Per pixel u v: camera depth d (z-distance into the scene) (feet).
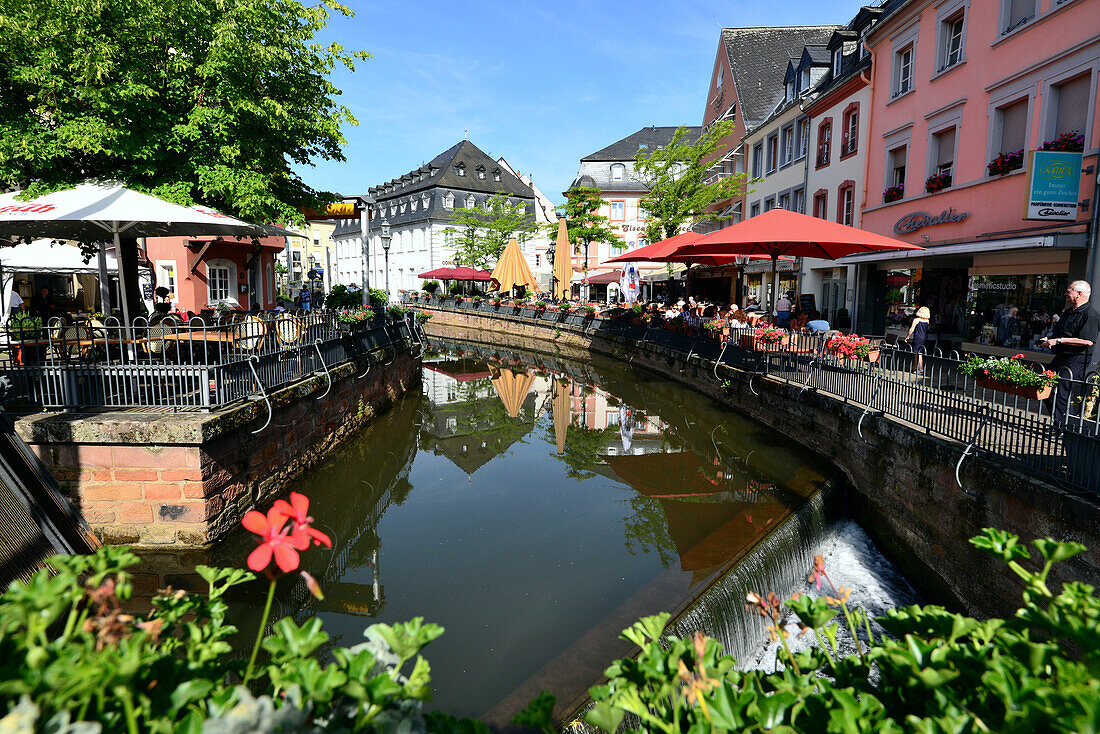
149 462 19.88
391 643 4.70
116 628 4.21
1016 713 3.83
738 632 18.49
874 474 26.71
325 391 30.86
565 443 39.34
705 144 72.08
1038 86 39.29
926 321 32.42
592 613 18.63
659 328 64.03
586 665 15.23
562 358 79.36
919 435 22.70
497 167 187.73
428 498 29.53
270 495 25.22
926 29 50.65
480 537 24.86
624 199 162.09
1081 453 15.83
